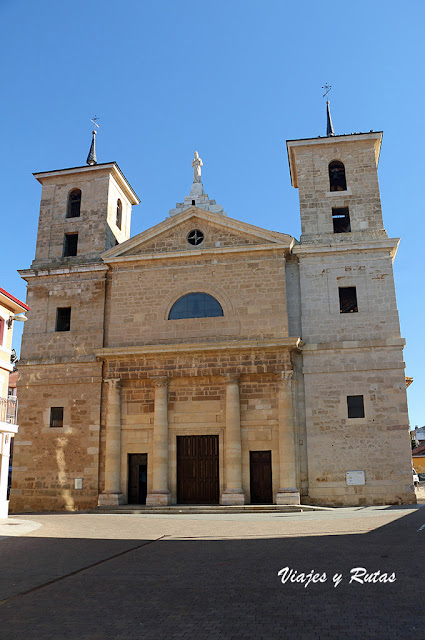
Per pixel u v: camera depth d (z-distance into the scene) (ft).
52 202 117.70
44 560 46.01
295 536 56.65
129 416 99.55
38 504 99.40
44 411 103.55
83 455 99.86
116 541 56.34
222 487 93.76
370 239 102.32
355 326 97.45
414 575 36.19
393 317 96.89
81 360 103.76
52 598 33.50
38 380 105.19
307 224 105.29
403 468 90.38
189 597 32.89
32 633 26.68
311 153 109.50
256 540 54.95
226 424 94.48
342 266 100.63
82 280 108.68
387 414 92.63
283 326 97.55
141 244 107.04
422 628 25.70
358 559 42.11
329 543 50.93
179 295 102.78
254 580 36.76
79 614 29.89
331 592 32.99
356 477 91.04
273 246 100.17
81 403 102.32
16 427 89.76
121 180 121.39
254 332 98.17
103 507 91.97
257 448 94.07
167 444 96.17
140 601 32.27
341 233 103.50
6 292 91.25
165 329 101.35
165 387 97.81
